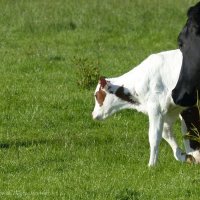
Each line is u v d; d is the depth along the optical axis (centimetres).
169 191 1225
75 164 1416
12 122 1756
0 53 2578
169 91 1342
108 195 1205
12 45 2766
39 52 2588
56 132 1681
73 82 2141
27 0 3428
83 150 1520
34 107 1873
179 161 1412
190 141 1400
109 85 1380
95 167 1393
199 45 1312
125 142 1592
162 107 1348
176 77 1338
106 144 1578
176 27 3070
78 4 3366
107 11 3244
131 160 1441
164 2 3450
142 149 1527
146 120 1786
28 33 2972
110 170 1371
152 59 1360
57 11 3216
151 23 3112
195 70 1319
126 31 3023
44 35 2958
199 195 1209
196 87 1329
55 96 1967
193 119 1376
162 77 1345
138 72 1367
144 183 1273
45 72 2283
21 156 1472
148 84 1348
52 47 2736
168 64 1348
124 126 1742
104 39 2922
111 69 2308
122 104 1393
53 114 1814
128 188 1240
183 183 1263
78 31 3003
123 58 2523
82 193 1218
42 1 3416
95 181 1289
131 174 1334
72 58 2491
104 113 1402
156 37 2955
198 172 1334
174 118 1395
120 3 3366
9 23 3072
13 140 1603
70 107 1881
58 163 1423
